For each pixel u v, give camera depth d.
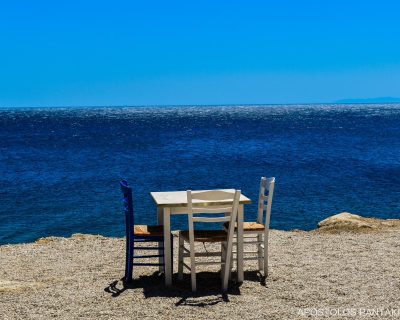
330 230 12.55
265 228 8.28
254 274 8.48
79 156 44.81
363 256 9.54
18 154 46.91
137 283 8.09
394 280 7.93
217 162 39.28
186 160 40.94
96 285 7.94
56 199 23.39
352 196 23.38
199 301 7.12
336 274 8.30
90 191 25.73
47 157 44.06
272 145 55.16
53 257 9.94
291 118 149.12
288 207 20.78
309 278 8.11
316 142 59.03
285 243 10.84
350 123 111.25
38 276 8.55
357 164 37.03
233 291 7.59
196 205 7.88
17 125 113.38
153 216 19.28
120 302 7.08
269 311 6.64
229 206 8.13
